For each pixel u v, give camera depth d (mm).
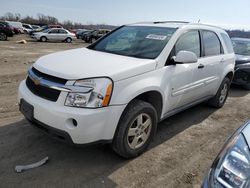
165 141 4262
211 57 5133
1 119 4629
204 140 4410
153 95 3758
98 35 31531
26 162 3389
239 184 1806
